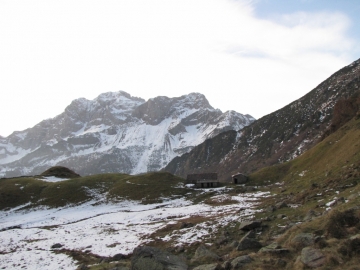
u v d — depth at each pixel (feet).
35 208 305.12
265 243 89.86
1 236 207.72
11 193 338.34
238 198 253.85
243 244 90.74
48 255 147.43
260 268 67.10
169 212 230.89
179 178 410.31
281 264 66.74
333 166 208.54
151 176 398.42
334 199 116.47
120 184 370.94
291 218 112.27
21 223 254.27
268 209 142.61
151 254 82.12
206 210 215.51
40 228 231.30
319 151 308.40
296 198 154.51
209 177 385.50
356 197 96.27
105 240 161.68
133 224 203.31
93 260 126.72
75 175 488.85
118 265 102.12
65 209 299.58
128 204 303.68
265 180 351.87
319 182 183.62
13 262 140.15
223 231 123.85
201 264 85.46
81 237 181.68
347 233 69.21
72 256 139.64
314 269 58.85
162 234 149.07
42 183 380.17
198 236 127.24
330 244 66.18
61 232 207.21
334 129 401.90
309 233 77.10
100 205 307.37
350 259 57.82
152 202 303.27
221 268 74.64
